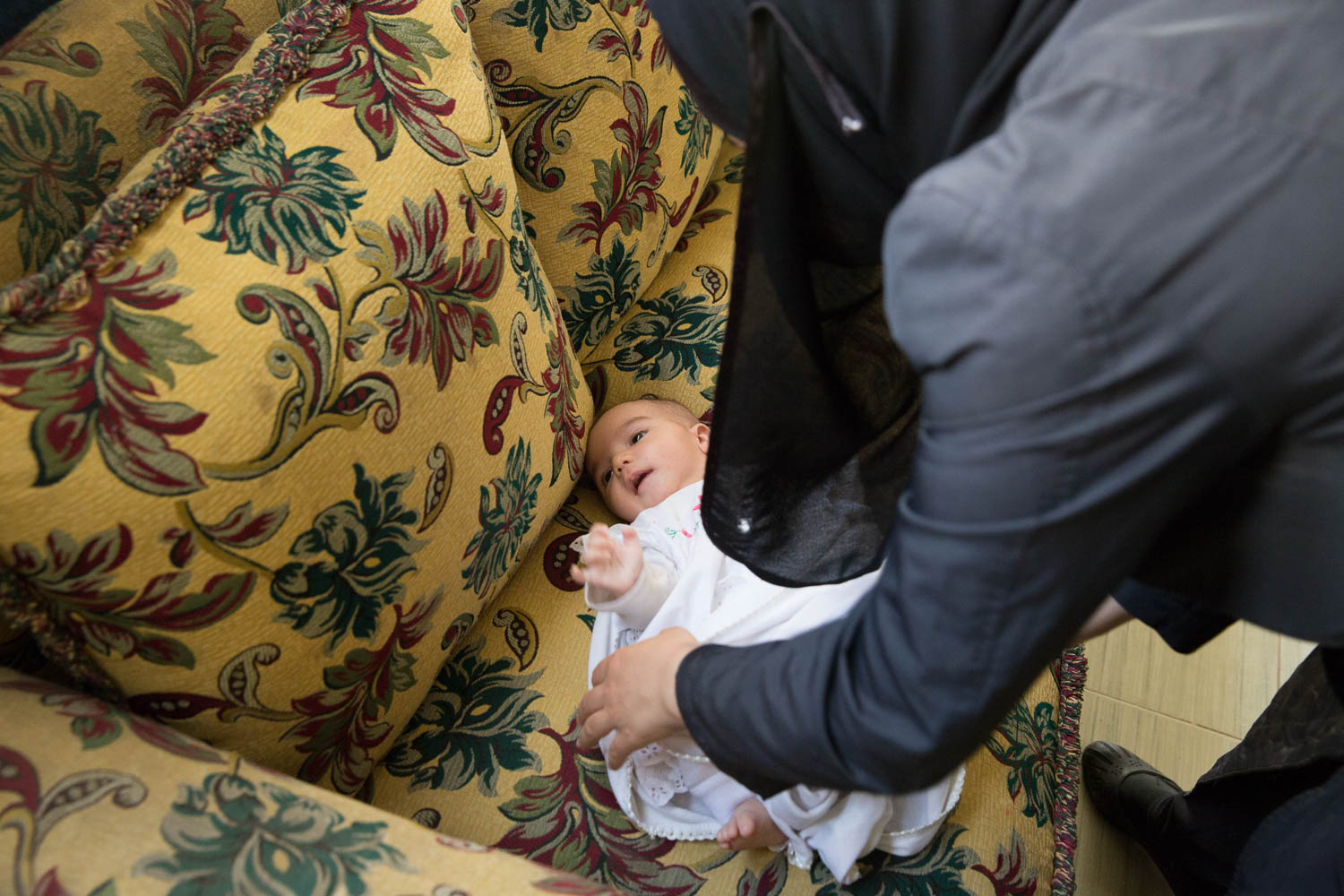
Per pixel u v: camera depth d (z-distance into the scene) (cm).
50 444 56
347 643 73
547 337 95
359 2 82
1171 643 78
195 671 65
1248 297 35
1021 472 38
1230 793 88
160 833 54
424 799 83
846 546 70
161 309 62
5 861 51
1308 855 64
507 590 99
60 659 62
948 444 40
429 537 78
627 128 106
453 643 87
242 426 63
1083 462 37
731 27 51
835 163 51
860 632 47
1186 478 39
